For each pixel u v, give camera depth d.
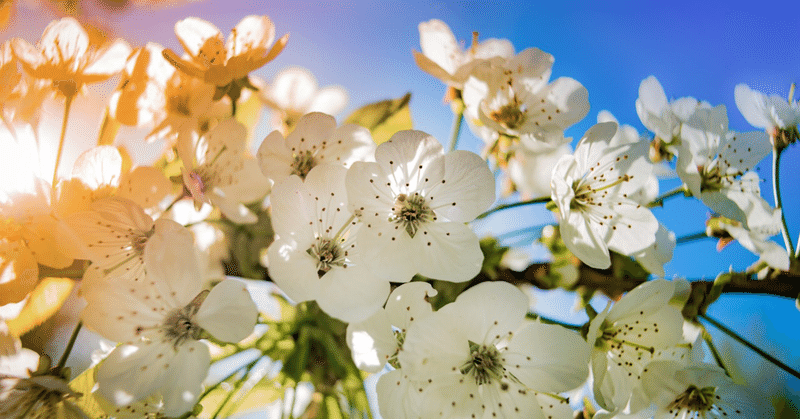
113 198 0.13
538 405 0.14
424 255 0.14
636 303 0.14
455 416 0.13
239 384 0.14
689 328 0.15
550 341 0.14
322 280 0.14
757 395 0.14
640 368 0.14
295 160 0.15
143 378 0.13
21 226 0.13
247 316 0.13
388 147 0.14
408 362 0.13
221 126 0.15
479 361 0.14
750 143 0.16
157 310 0.14
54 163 0.14
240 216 0.14
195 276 0.13
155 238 0.13
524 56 0.16
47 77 0.15
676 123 0.16
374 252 0.14
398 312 0.14
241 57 0.15
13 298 0.13
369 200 0.14
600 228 0.15
